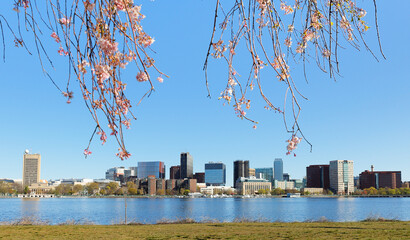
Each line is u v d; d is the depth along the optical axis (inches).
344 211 3164.4
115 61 119.7
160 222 1206.9
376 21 117.9
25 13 112.8
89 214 2832.2
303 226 957.2
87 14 116.4
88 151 120.6
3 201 6510.8
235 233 808.3
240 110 151.7
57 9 114.5
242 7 129.9
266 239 693.9
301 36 139.2
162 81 123.3
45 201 6614.2
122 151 122.6
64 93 117.6
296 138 133.8
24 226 1005.2
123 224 1136.2
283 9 140.4
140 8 119.6
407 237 672.4
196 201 7057.1
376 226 906.7
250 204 5275.6
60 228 941.8
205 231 860.6
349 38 133.6
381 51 124.5
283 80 133.6
